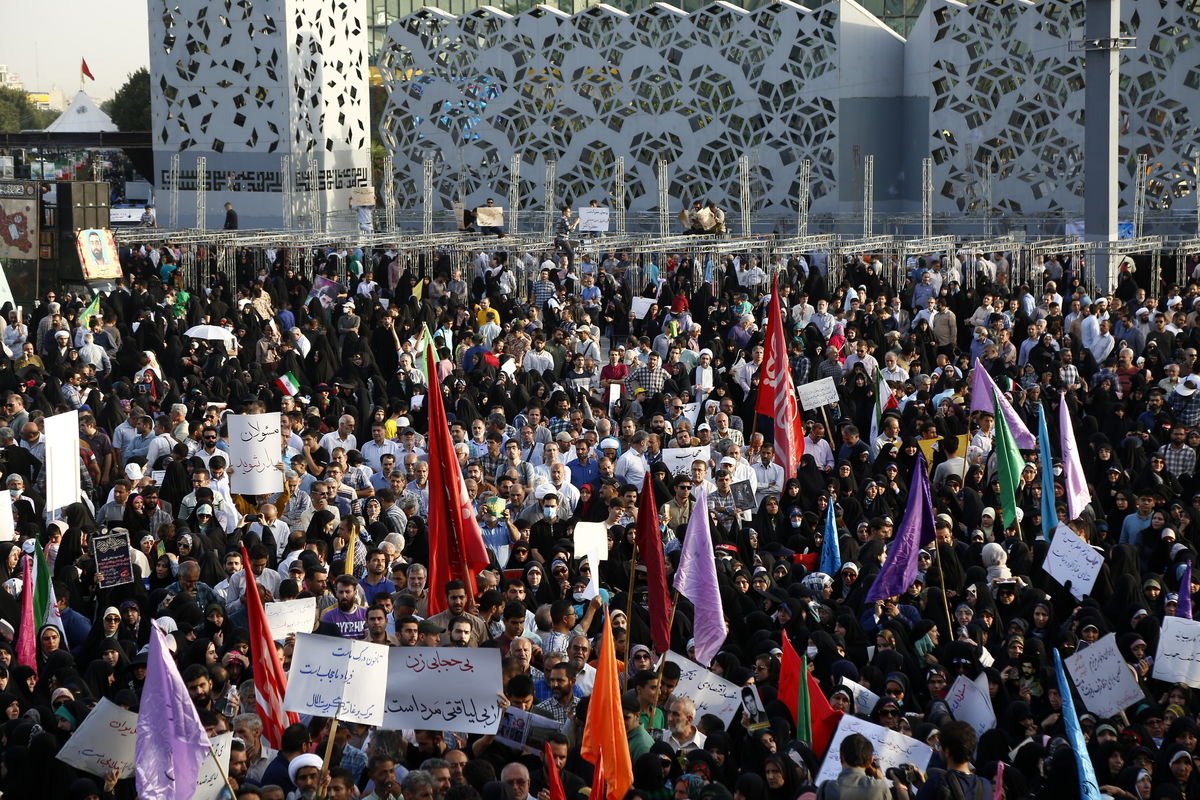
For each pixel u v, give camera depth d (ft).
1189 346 84.28
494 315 98.73
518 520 56.18
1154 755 35.47
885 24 168.04
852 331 86.53
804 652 43.29
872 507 58.29
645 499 41.57
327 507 55.01
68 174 284.00
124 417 71.20
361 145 184.03
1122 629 46.75
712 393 78.54
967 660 41.09
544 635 42.39
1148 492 54.19
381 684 33.30
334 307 104.53
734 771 36.58
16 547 49.57
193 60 172.65
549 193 156.56
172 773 32.22
